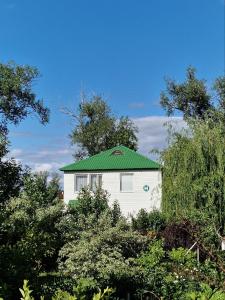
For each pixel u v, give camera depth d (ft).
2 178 27.81
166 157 64.59
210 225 32.73
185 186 61.62
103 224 47.26
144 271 37.47
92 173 109.40
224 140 63.26
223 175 60.08
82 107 175.32
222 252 23.24
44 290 23.82
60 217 50.62
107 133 177.58
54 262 44.34
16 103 111.75
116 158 110.52
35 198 53.47
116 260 42.32
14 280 22.02
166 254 43.16
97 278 39.83
